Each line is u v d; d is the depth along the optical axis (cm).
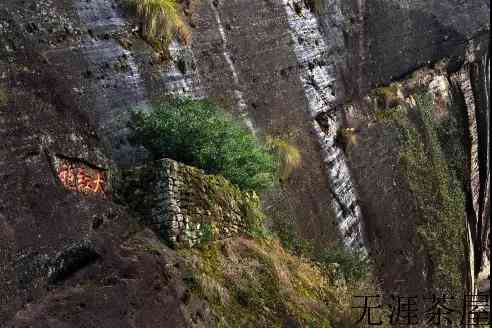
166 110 773
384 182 1382
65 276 490
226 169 792
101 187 604
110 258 526
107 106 779
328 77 1359
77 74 755
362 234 1288
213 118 784
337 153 1284
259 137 1075
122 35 863
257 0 1211
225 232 724
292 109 1200
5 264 434
